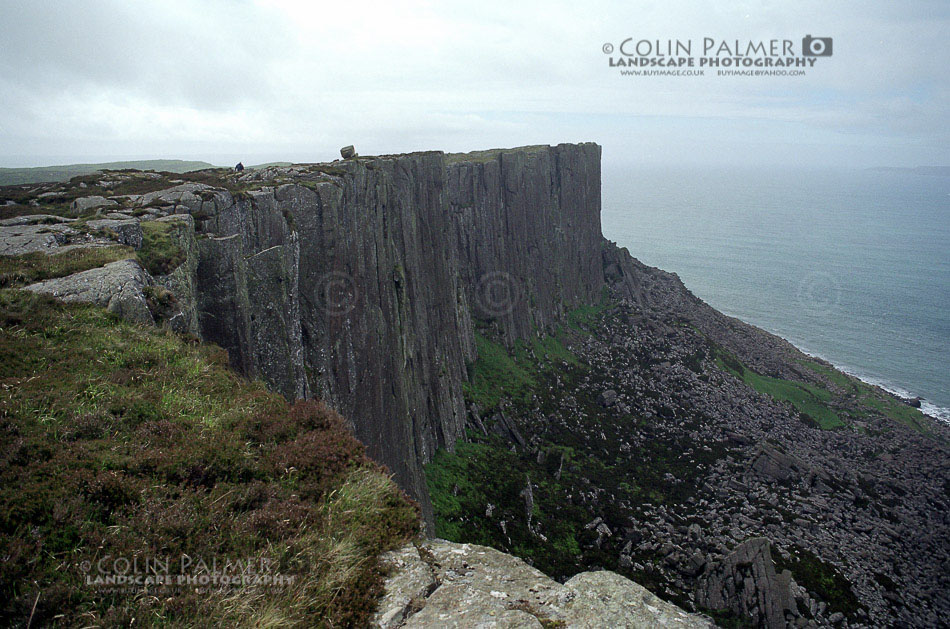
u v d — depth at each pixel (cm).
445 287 7850
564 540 6125
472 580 927
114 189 3422
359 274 4847
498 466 7244
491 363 9588
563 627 825
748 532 6288
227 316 2748
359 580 880
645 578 5519
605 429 8925
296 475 1148
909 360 16275
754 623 4966
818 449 9412
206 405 1382
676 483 7606
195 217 2978
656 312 14488
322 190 4225
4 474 915
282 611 795
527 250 11500
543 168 12175
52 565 779
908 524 7231
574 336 12369
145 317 1775
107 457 1030
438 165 7719
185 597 786
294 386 3303
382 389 5159
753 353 13900
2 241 2173
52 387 1224
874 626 5125
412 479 5547
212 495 1021
